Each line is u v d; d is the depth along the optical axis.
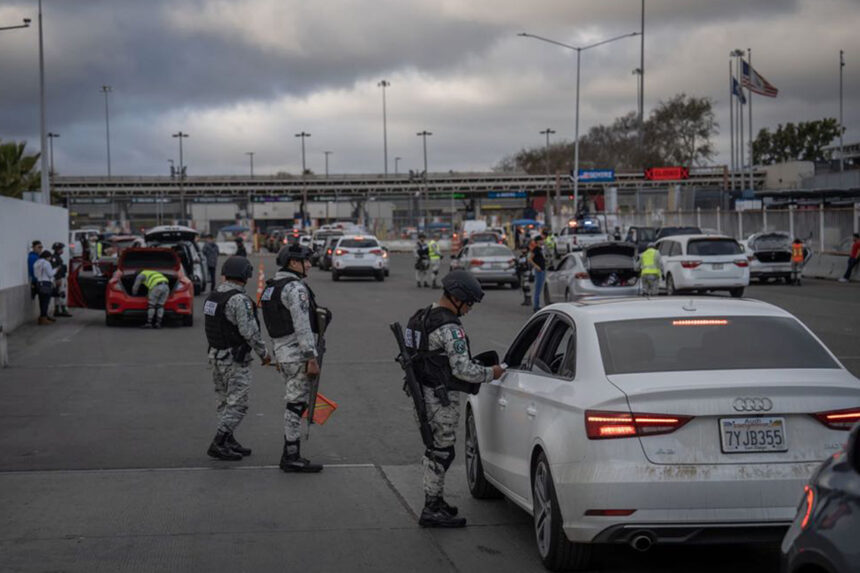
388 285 39.34
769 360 5.92
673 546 6.62
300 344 8.59
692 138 124.81
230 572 6.07
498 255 35.38
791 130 145.62
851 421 5.43
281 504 7.75
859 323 21.53
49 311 25.58
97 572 6.05
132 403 12.69
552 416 6.00
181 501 7.80
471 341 19.23
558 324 6.79
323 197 114.31
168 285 23.03
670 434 5.36
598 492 5.38
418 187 113.25
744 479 5.30
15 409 12.22
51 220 27.70
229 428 9.32
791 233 43.56
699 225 54.91
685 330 6.18
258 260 68.62
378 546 6.66
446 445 7.09
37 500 7.80
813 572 3.57
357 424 11.31
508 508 7.72
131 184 111.56
